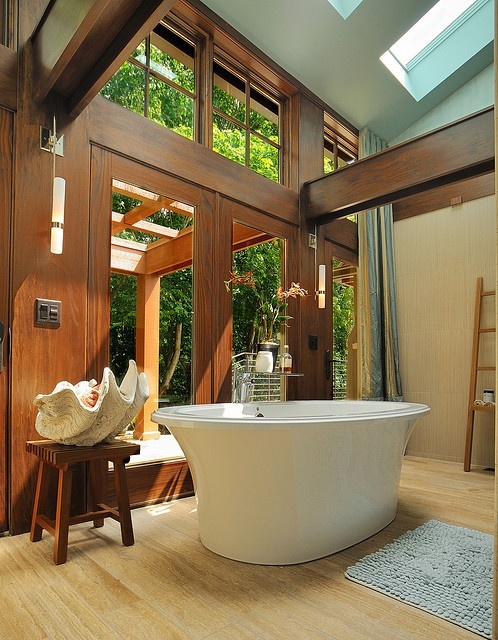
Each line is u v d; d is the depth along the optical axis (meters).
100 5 1.72
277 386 3.53
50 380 2.26
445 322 4.25
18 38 2.28
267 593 1.55
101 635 1.30
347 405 3.08
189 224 3.00
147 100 2.89
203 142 3.16
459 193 4.23
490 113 2.83
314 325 3.91
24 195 2.23
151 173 2.79
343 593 1.56
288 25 3.38
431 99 4.40
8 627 1.34
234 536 1.83
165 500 2.68
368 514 2.10
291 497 1.79
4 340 2.13
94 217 2.49
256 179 3.46
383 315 4.39
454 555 1.85
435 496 2.83
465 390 4.08
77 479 2.30
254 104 3.71
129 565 1.77
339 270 4.28
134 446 2.02
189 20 3.13
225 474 1.82
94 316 2.45
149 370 2.69
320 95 4.09
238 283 3.28
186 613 1.42
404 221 4.61
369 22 3.49
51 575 1.68
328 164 4.43
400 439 2.27
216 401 3.03
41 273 2.27
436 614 1.41
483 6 3.87
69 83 2.28
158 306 2.78
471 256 4.12
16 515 2.10
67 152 2.40
